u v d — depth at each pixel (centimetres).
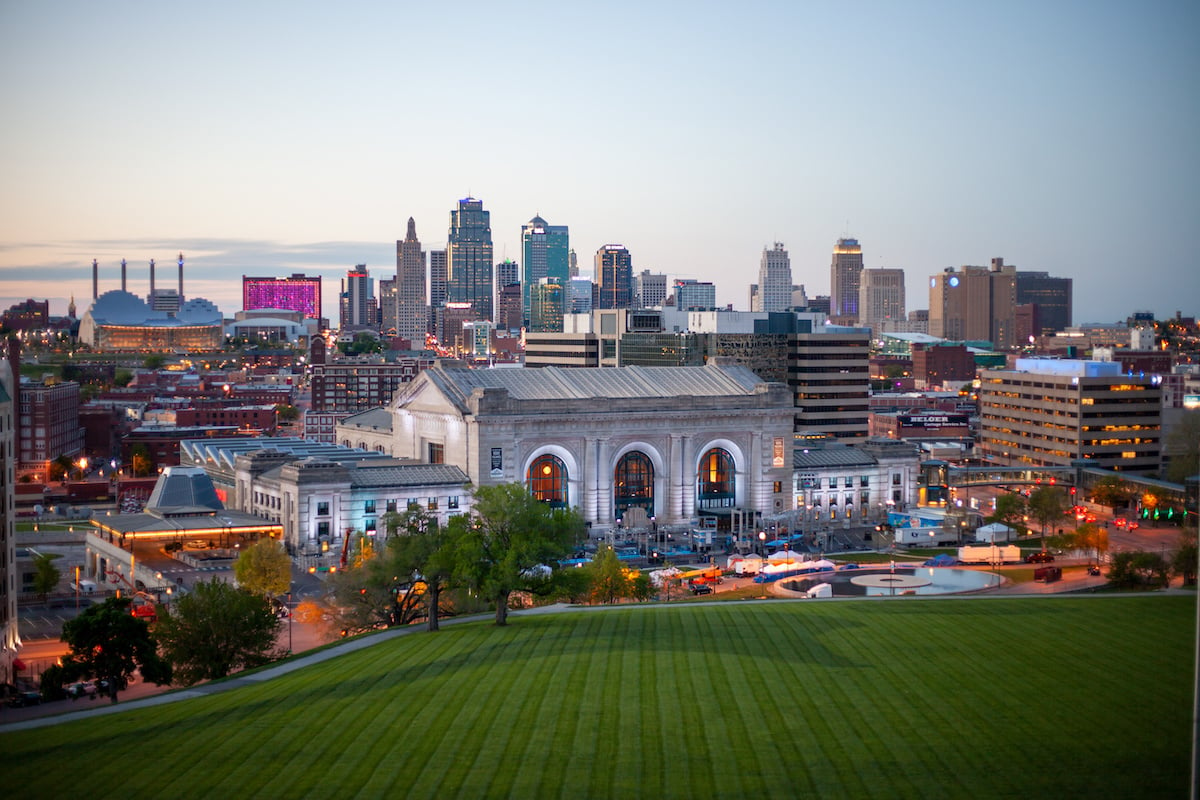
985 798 7556
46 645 16350
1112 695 9525
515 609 14625
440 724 8825
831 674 10069
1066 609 13038
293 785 7750
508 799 7488
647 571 18600
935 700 9350
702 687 9656
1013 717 8962
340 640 12925
